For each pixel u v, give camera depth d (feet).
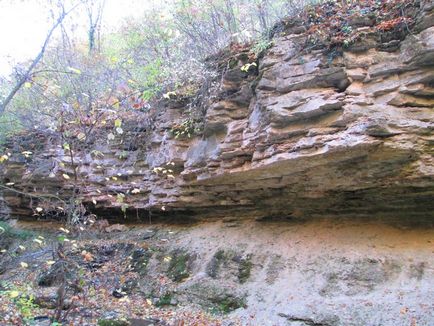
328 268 25.32
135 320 26.48
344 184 26.02
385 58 22.90
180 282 32.04
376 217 26.96
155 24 50.29
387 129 21.29
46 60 52.95
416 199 24.47
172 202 37.86
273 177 28.50
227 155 29.81
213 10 44.29
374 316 20.54
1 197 58.65
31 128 50.98
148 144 41.06
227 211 36.04
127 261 37.14
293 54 26.08
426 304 19.63
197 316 26.89
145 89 33.86
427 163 21.58
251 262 29.81
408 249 23.39
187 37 46.19
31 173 46.14
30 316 22.63
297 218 31.37
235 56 30.91
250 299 26.81
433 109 21.61
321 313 22.41
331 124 23.39
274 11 42.91
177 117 37.45
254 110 28.76
